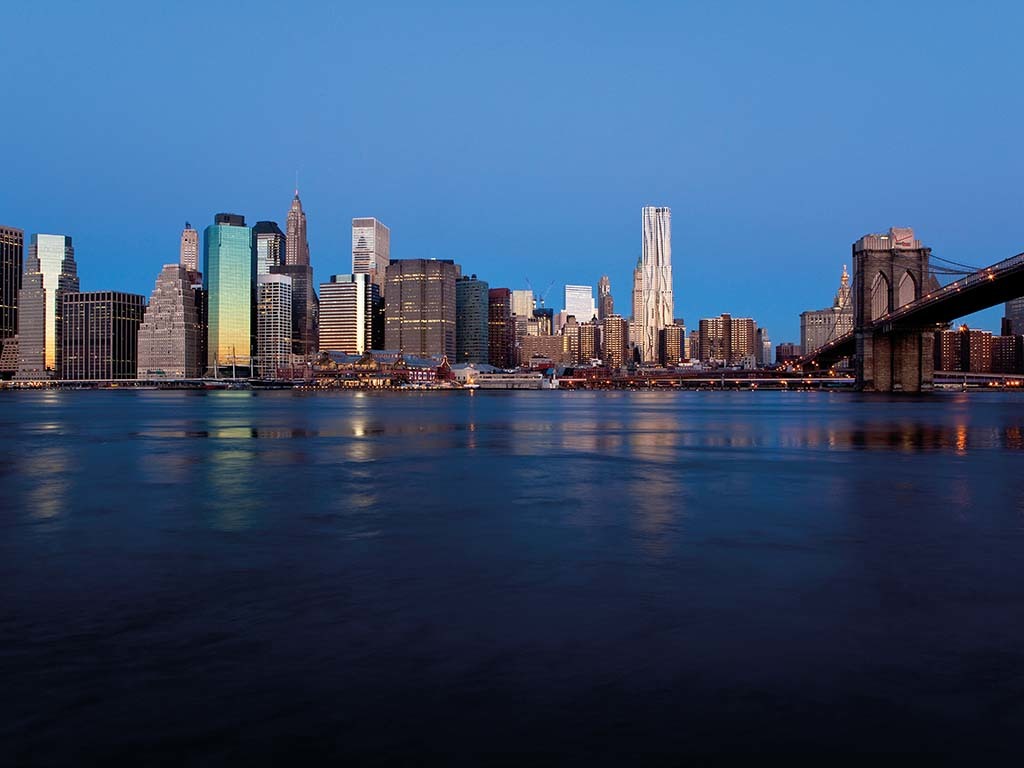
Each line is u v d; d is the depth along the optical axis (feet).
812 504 64.54
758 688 26.00
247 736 23.06
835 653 28.91
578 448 127.24
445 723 23.77
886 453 115.55
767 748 22.33
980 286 454.40
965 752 22.12
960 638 30.45
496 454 115.55
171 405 471.62
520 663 28.07
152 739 22.88
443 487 76.54
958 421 227.61
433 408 396.98
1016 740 22.71
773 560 43.55
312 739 22.90
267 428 197.98
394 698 25.38
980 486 76.28
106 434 172.35
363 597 36.27
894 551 45.68
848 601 35.27
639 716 24.16
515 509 62.34
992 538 49.73
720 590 37.19
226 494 71.72
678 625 31.99
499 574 40.52
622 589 37.47
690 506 63.52
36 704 24.98
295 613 33.83
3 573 41.01
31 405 480.23
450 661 28.27
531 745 22.53
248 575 40.50
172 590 37.60
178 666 27.89
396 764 21.62
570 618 32.99
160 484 79.36
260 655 28.89
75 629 31.76
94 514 60.23
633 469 93.40
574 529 53.42
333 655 28.89
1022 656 28.60
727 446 131.13
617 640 30.30
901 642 30.01
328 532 52.49
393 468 95.09
